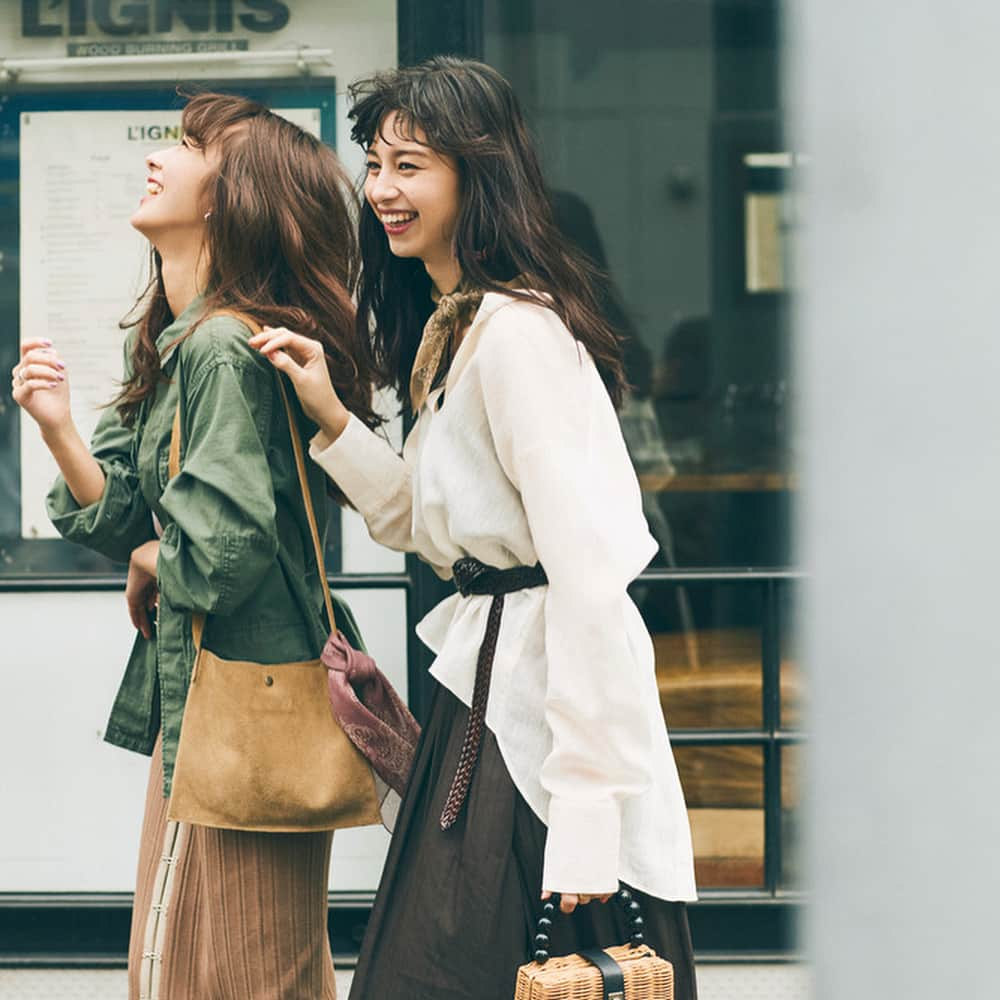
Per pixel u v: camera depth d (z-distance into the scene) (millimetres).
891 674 5566
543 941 3330
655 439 6230
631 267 6199
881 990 5426
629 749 3291
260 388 3857
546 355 3418
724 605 6250
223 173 3965
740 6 6102
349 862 6086
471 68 3658
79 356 6145
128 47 6102
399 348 4102
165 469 3914
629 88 6145
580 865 3268
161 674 3889
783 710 6094
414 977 3512
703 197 6164
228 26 6090
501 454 3404
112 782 6145
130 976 4062
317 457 3920
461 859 3486
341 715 3900
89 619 6129
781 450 6180
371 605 6062
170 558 3727
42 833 6152
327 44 6086
